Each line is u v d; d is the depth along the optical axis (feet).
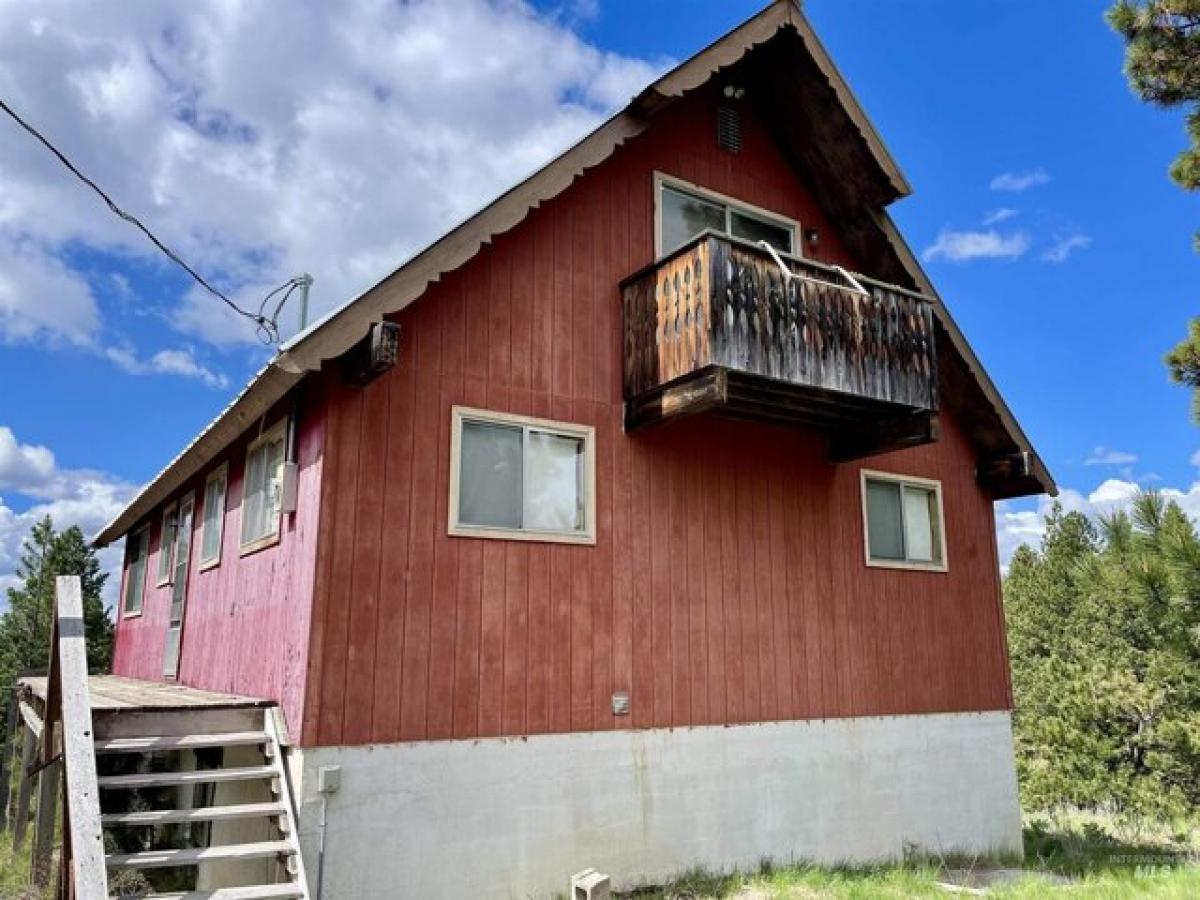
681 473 29.40
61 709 19.97
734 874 27.14
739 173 33.99
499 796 23.59
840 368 27.55
